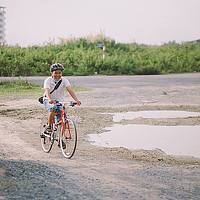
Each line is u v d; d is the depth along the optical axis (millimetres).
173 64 42406
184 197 6445
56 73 9359
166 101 18859
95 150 10055
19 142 10977
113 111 16109
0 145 10562
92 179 7414
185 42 52875
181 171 8141
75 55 40781
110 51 45844
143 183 7203
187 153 9812
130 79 31797
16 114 15492
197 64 43219
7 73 36000
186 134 11969
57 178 7438
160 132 12250
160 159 9219
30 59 38781
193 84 26922
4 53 39156
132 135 11844
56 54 40688
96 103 18141
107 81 29703
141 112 15938
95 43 47656
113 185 7047
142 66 40719
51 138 9719
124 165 8617
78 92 22172
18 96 20703
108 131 12461
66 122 9383
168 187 6977
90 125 13391
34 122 14055
